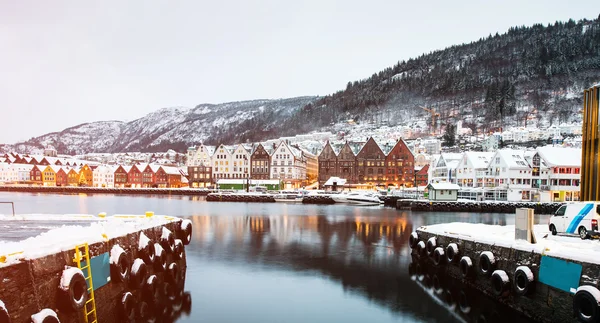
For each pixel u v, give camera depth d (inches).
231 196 4439.0
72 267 530.3
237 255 1385.3
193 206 3649.1
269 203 4153.5
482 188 3698.3
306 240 1699.1
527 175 3612.2
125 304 670.5
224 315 837.2
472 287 940.6
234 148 6210.6
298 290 1005.8
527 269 746.8
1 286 422.0
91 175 7091.5
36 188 6555.1
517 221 855.1
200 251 1448.1
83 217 1090.7
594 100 1696.6
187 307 879.7
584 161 1752.0
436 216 2812.5
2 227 895.7
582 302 603.2
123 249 691.4
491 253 879.7
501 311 821.9
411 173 5374.0
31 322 456.4
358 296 964.0
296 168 5836.6
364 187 5393.7
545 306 708.0
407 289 1021.2
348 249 1507.1
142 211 3068.4
